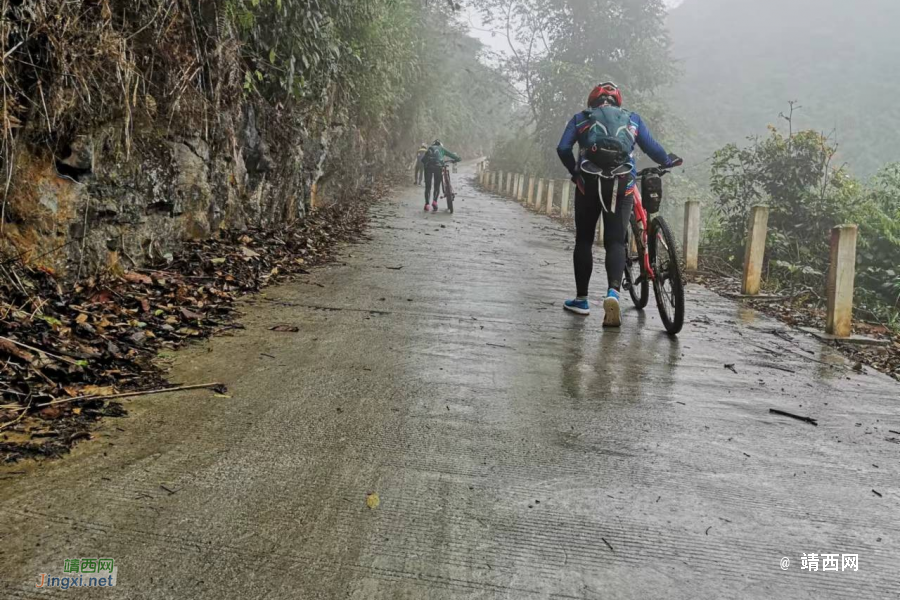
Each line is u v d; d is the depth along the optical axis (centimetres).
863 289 891
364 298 555
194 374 342
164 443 261
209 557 191
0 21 350
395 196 1994
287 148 869
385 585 184
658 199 522
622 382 380
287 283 585
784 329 554
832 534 228
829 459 290
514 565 198
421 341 438
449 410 318
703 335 511
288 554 195
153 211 523
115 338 366
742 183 1104
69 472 231
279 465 250
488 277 708
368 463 257
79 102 414
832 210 1009
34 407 274
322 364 374
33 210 390
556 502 237
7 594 169
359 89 1410
